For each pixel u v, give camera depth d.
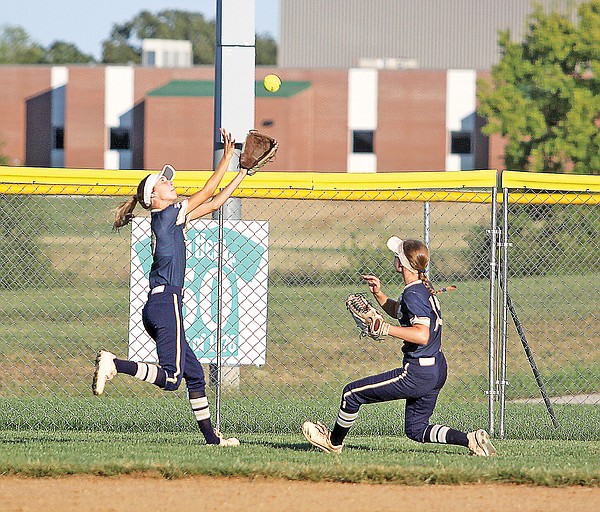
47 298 56.22
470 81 163.50
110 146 168.25
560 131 104.56
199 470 23.28
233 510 20.80
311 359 49.06
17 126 172.50
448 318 57.50
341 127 165.38
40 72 171.50
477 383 44.00
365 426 32.91
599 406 38.44
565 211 52.53
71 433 31.47
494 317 31.38
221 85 37.78
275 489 22.44
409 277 25.30
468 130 164.12
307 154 164.38
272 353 50.19
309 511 20.81
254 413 34.59
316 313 58.72
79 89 167.50
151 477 23.22
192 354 26.61
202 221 32.03
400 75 164.50
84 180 30.86
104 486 22.45
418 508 21.12
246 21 37.72
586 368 46.88
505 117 106.19
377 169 165.62
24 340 50.62
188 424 33.06
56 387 41.47
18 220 53.72
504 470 23.33
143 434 31.19
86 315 56.53
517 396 42.56
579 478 23.06
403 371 25.17
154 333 25.05
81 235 56.44
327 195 31.28
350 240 74.69
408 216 87.62
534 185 30.45
